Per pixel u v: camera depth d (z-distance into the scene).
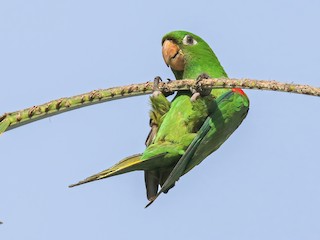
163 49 11.93
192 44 11.84
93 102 8.27
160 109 10.48
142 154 9.91
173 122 10.37
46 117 8.10
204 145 10.46
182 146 10.20
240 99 10.72
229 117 10.57
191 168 10.73
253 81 7.68
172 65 11.95
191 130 10.36
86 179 9.05
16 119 7.99
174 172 9.62
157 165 10.17
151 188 10.27
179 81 9.64
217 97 10.73
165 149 10.07
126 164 9.67
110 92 8.43
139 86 8.71
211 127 10.38
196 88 9.48
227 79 8.02
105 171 9.29
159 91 9.86
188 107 10.41
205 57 11.87
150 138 10.75
